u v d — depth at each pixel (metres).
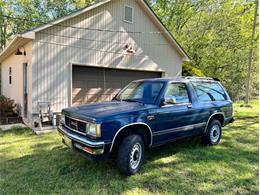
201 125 5.08
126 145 3.63
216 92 5.77
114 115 3.53
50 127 7.21
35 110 7.53
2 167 4.05
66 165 4.12
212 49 19.62
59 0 21.31
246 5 18.02
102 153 3.37
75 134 3.76
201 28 19.72
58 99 8.05
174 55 11.97
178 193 3.21
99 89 9.38
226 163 4.34
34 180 3.54
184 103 4.69
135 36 10.28
